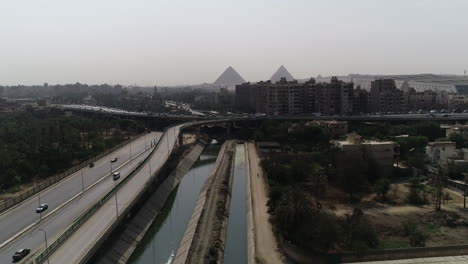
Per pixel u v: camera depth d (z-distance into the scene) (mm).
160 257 112500
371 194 152375
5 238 103375
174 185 185500
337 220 116438
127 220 125125
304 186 164000
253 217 132000
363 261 93938
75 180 163125
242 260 109188
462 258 88250
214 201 151500
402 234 114000
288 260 100625
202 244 112562
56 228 109312
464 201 136375
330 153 179875
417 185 158250
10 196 152750
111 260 102750
